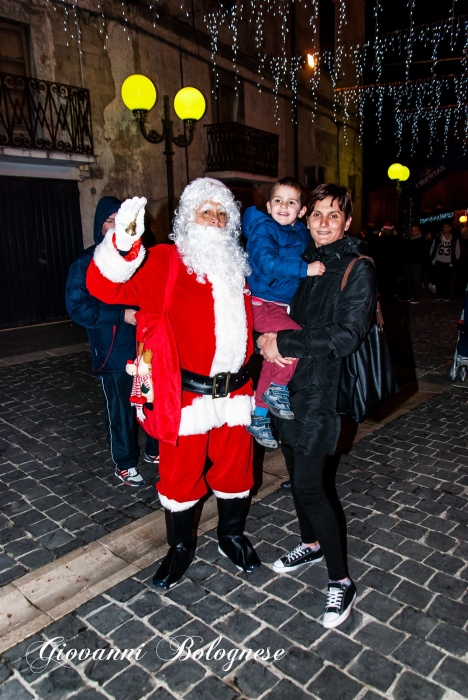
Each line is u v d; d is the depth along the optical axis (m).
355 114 20.19
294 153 16.48
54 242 10.49
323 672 2.06
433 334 8.76
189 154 12.89
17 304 10.13
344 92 19.03
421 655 2.12
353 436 4.44
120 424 3.52
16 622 2.37
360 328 2.11
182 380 2.46
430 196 21.89
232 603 2.46
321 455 2.25
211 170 13.48
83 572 2.72
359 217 21.45
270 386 2.43
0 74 9.02
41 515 3.32
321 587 2.56
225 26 13.40
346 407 2.23
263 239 2.63
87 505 3.44
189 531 2.69
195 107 7.97
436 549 2.84
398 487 3.54
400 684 1.99
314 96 17.19
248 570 2.67
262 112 14.98
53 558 2.87
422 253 12.05
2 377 6.43
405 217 18.09
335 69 18.33
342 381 2.23
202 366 2.44
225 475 2.67
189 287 2.38
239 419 2.55
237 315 2.44
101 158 10.90
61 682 2.05
